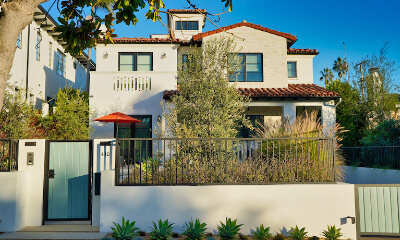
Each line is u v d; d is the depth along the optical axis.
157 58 16.84
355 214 7.05
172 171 8.26
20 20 4.43
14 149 7.97
